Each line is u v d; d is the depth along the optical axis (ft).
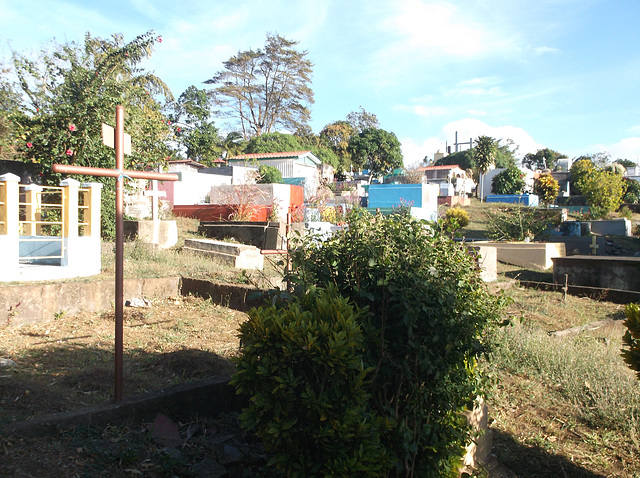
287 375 10.07
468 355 12.09
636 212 132.05
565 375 19.27
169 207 60.70
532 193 162.20
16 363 15.42
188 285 27.58
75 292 22.62
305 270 12.13
